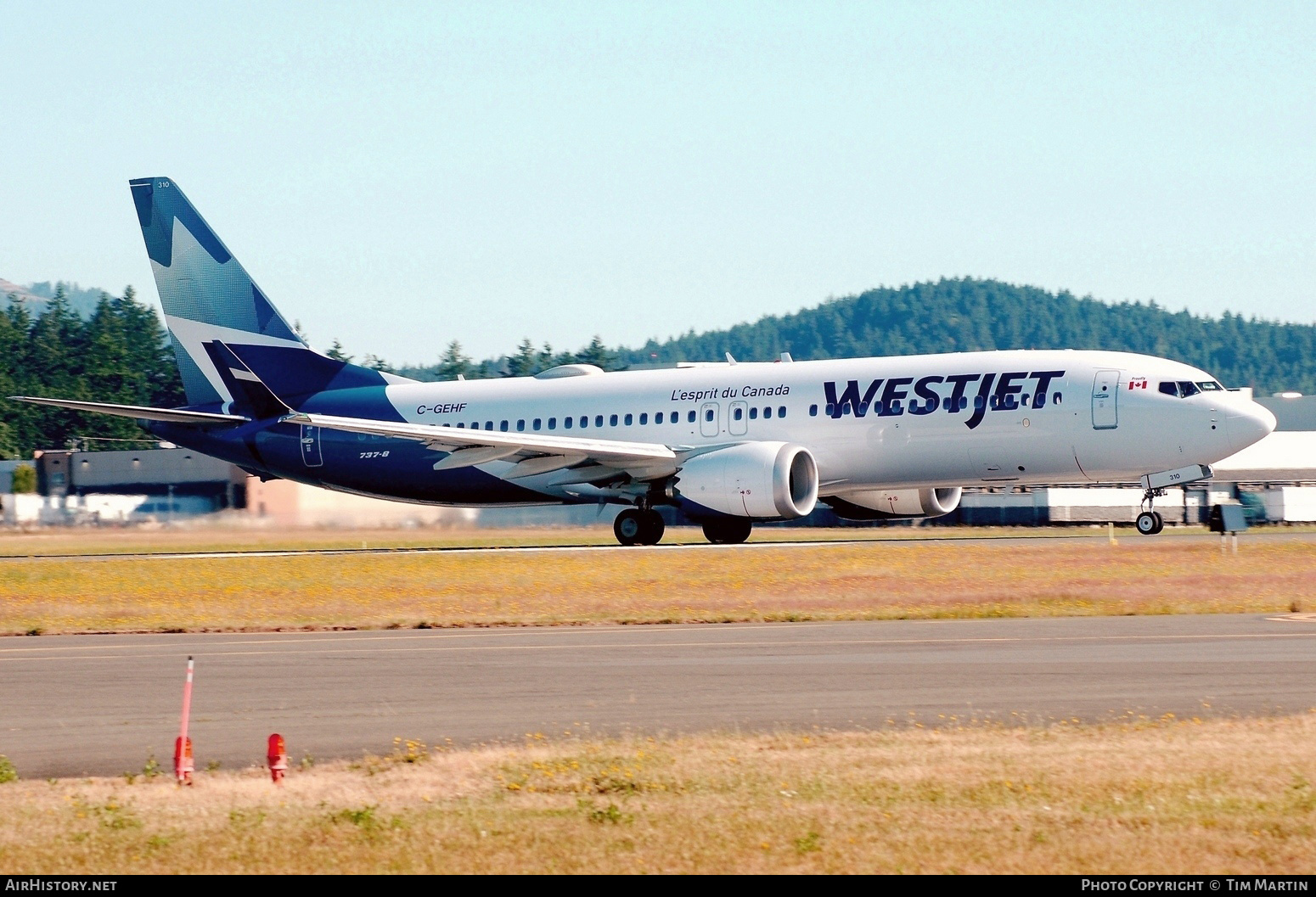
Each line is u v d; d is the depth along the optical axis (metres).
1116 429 174.38
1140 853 44.81
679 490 186.38
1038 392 177.62
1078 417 175.62
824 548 174.62
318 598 139.00
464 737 67.69
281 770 58.72
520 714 73.50
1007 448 178.62
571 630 112.38
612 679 84.12
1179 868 43.44
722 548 178.88
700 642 101.44
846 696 76.62
